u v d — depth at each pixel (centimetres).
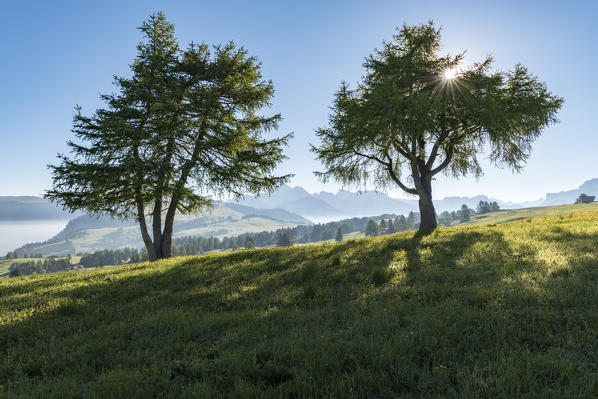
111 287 1084
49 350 577
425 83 1756
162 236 2023
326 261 1188
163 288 1055
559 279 666
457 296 645
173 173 1772
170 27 2038
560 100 1692
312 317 632
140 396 388
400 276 869
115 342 592
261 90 2112
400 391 364
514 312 536
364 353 443
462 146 2020
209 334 602
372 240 1655
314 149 2058
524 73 1761
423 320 535
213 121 2041
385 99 1545
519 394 327
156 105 1802
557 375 362
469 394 328
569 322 478
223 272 1178
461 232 1545
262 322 630
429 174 1905
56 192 1650
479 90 1686
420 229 1870
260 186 2062
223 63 1998
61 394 401
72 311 835
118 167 1648
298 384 374
